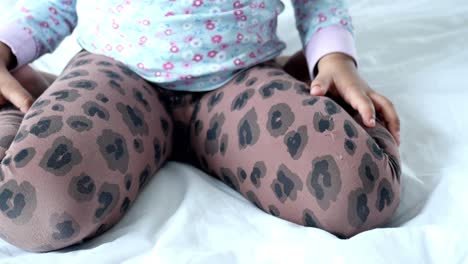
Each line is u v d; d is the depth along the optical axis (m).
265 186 0.66
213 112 0.75
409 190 0.69
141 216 0.65
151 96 0.76
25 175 0.58
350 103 0.75
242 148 0.69
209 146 0.74
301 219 0.64
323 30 0.87
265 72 0.77
